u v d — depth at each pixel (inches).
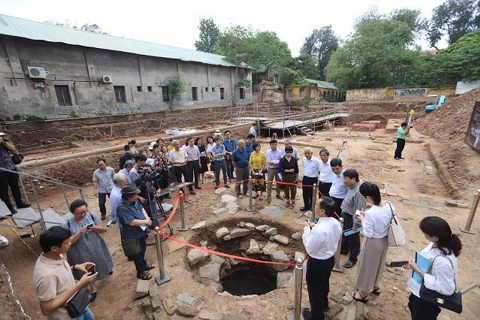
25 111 603.2
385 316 140.7
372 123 978.7
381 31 1321.4
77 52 676.7
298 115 902.4
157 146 292.2
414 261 106.4
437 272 95.4
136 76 821.2
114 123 738.2
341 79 1497.3
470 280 169.3
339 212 196.7
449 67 1129.4
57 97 657.0
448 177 355.9
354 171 165.5
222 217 265.1
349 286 162.1
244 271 258.4
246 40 1237.7
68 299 99.3
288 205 283.1
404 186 357.1
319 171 239.3
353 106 1254.9
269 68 1397.6
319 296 128.9
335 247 125.6
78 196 346.3
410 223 243.1
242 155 301.3
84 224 152.0
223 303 153.4
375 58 1307.8
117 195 193.0
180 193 235.6
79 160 386.0
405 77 1363.2
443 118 718.5
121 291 167.5
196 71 1013.2
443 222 97.0
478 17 1451.8
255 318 141.6
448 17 1542.8
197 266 214.8
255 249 244.7
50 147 594.9
